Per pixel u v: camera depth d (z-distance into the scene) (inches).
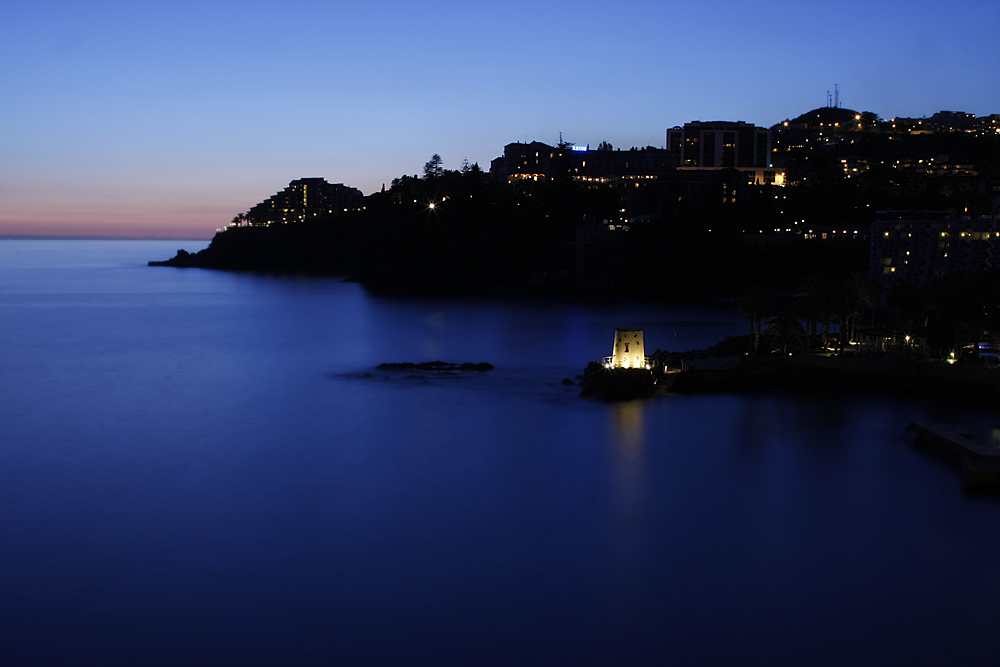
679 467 3425.2
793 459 3491.6
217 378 5772.6
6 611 2257.6
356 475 3427.7
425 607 2250.2
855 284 5216.5
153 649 2060.8
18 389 5452.8
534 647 2050.9
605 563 2513.5
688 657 2001.7
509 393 4960.6
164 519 2935.5
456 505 3038.9
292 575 2454.5
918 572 2416.3
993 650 2011.6
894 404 4384.8
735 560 2519.7
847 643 2048.5
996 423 3929.6
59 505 3097.9
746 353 5157.5
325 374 5836.6
